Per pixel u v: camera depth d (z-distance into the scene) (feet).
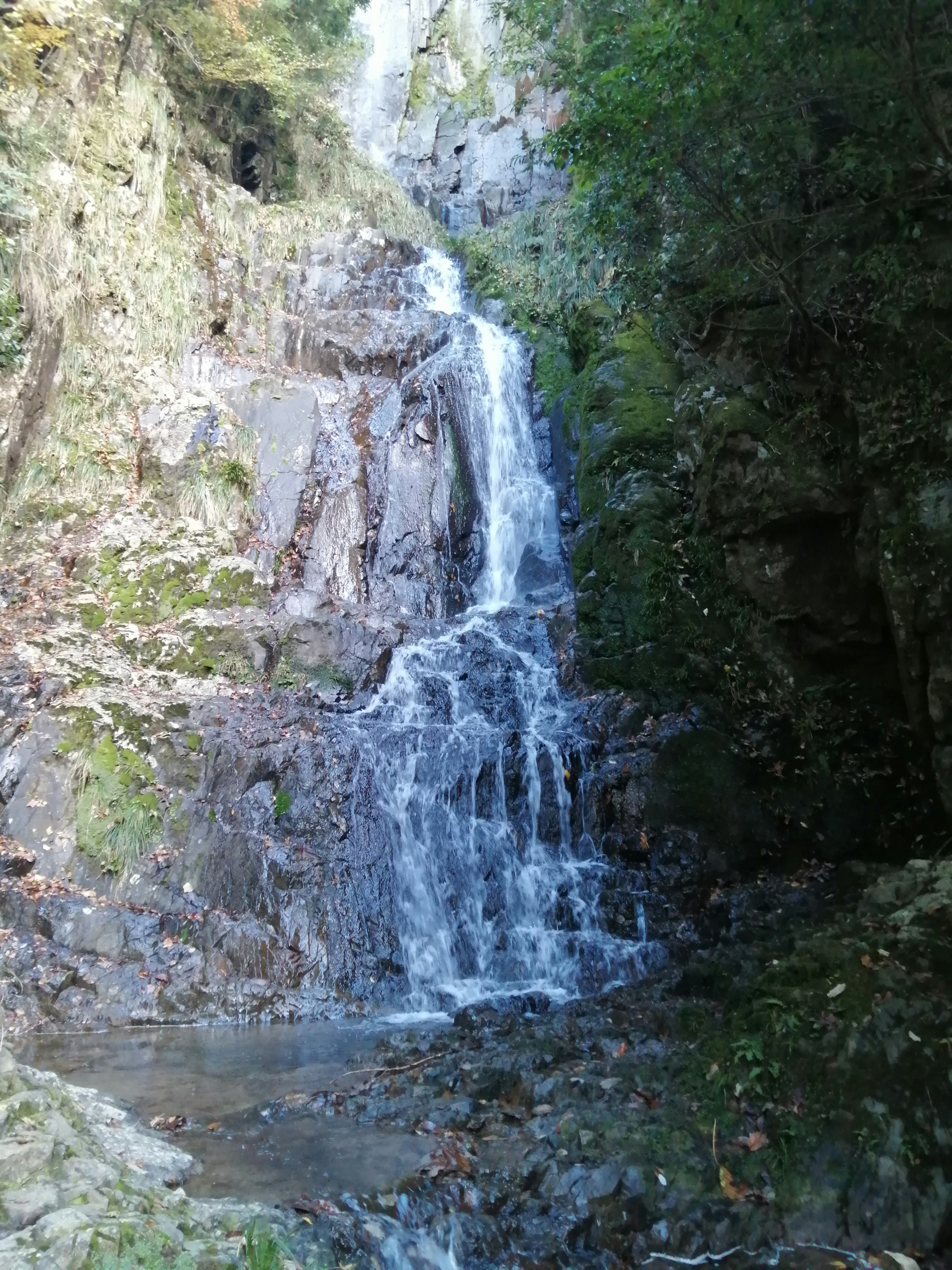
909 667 21.77
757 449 28.66
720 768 25.77
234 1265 9.70
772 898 23.31
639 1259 11.81
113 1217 9.98
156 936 22.17
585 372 41.01
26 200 34.81
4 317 32.76
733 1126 13.55
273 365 43.65
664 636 30.01
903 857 24.06
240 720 27.30
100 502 33.99
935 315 22.72
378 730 28.27
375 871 25.02
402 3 73.36
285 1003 21.61
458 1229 11.64
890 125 18.89
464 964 24.30
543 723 30.07
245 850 24.16
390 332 46.60
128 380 37.55
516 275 52.21
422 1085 15.75
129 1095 15.69
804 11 17.57
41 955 21.16
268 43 52.85
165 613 30.94
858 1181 12.36
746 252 26.48
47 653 27.81
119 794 24.22
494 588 40.86
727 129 21.31
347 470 40.09
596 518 34.73
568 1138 13.55
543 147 26.89
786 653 28.12
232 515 35.86
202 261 43.86
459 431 42.73
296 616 31.91
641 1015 18.03
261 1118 14.64
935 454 22.36
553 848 26.40
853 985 14.99
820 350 28.40
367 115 70.13
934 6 16.63
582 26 33.86
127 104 42.86
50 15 36.35
